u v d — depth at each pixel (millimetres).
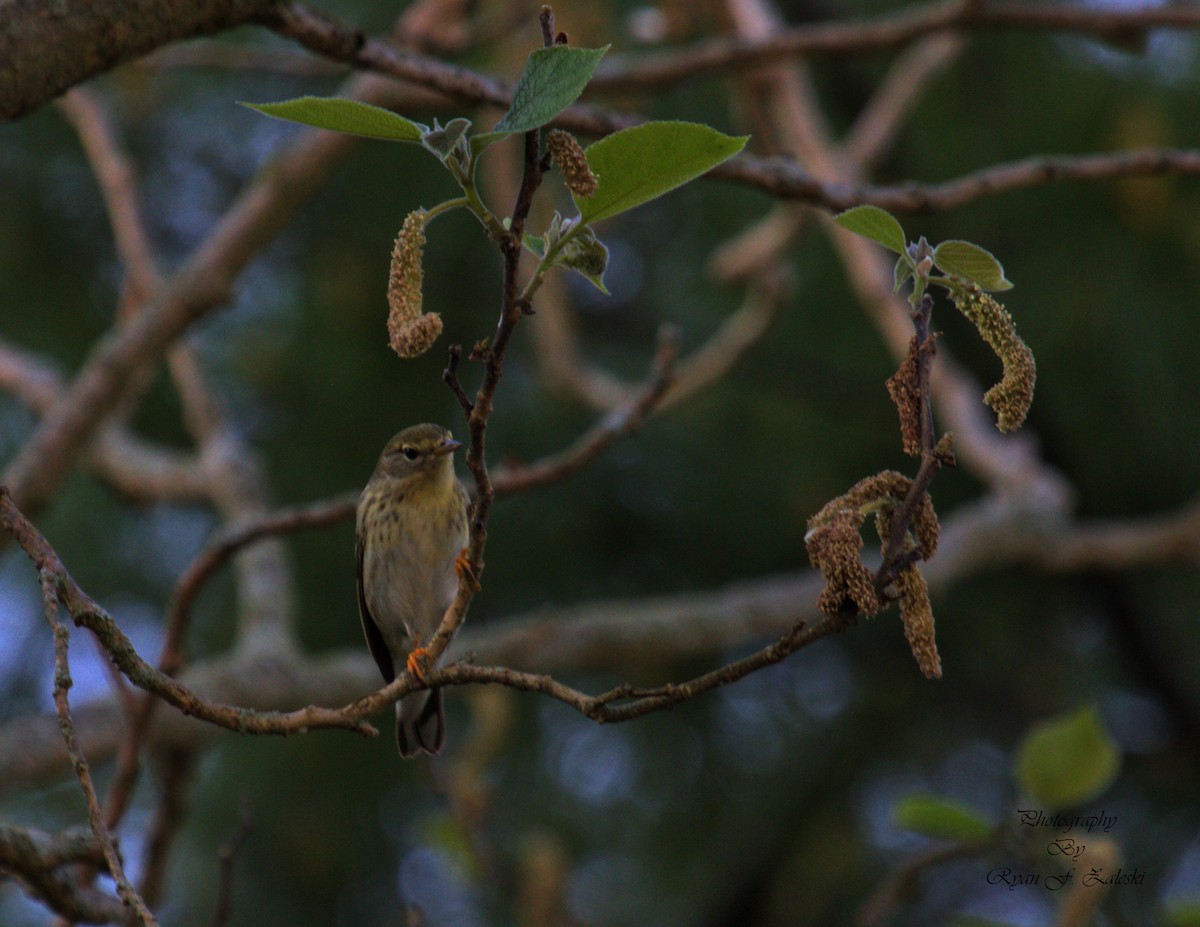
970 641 13930
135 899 3756
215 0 5332
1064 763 5953
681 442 13188
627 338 14523
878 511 3945
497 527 13047
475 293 13211
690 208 13883
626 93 8219
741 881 13617
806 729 14273
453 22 9109
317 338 12953
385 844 12633
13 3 4859
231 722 4203
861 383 13266
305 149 8953
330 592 12594
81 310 13211
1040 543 10406
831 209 6582
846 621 3850
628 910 13367
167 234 14016
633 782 13719
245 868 12359
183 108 13617
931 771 14281
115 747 7457
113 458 10062
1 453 13062
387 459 8375
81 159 13148
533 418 12977
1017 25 8375
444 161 3467
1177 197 12297
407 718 8133
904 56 13492
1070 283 12258
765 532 13188
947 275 3734
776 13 13719
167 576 12938
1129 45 8492
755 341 10266
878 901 6062
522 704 13125
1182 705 13930
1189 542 10320
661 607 9031
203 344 13125
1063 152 12531
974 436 11234
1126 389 12648
